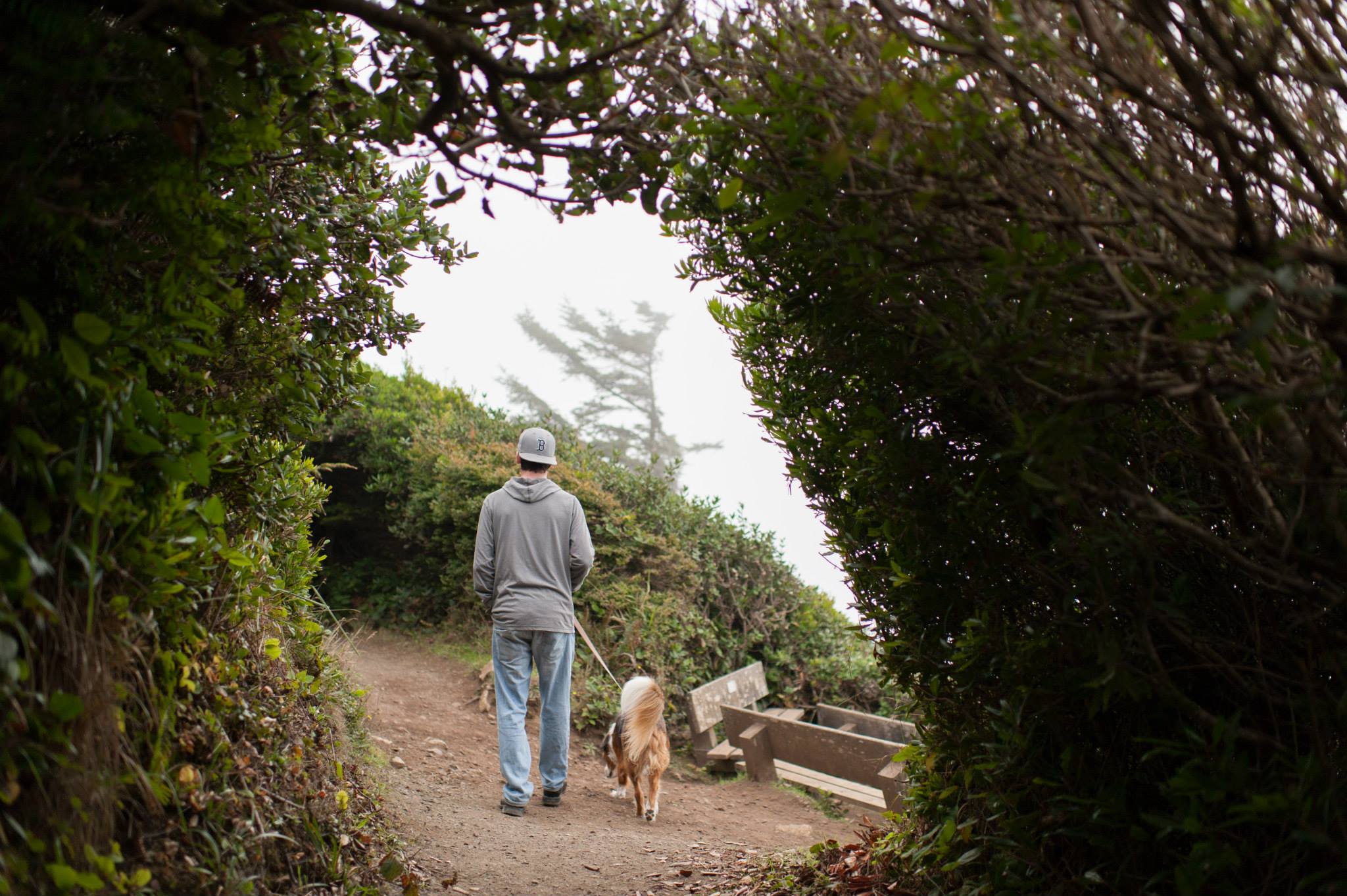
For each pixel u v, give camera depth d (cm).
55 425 208
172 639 261
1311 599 206
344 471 1130
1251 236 177
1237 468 208
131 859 237
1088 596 251
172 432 230
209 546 272
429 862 437
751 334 391
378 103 246
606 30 232
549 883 441
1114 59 193
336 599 1056
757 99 231
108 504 206
